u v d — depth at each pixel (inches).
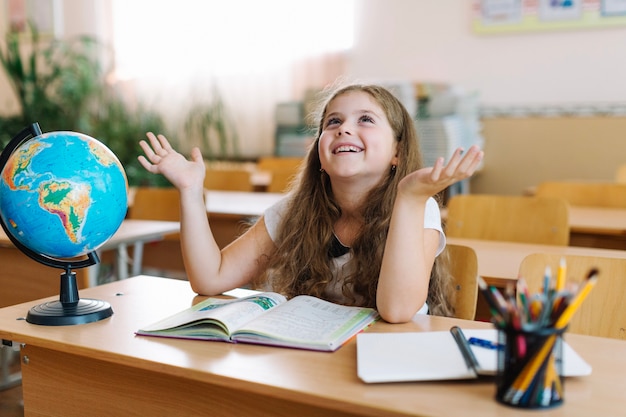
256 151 222.7
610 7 168.6
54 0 251.6
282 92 215.0
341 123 56.9
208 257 57.5
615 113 171.9
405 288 47.6
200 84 227.1
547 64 177.6
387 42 197.2
